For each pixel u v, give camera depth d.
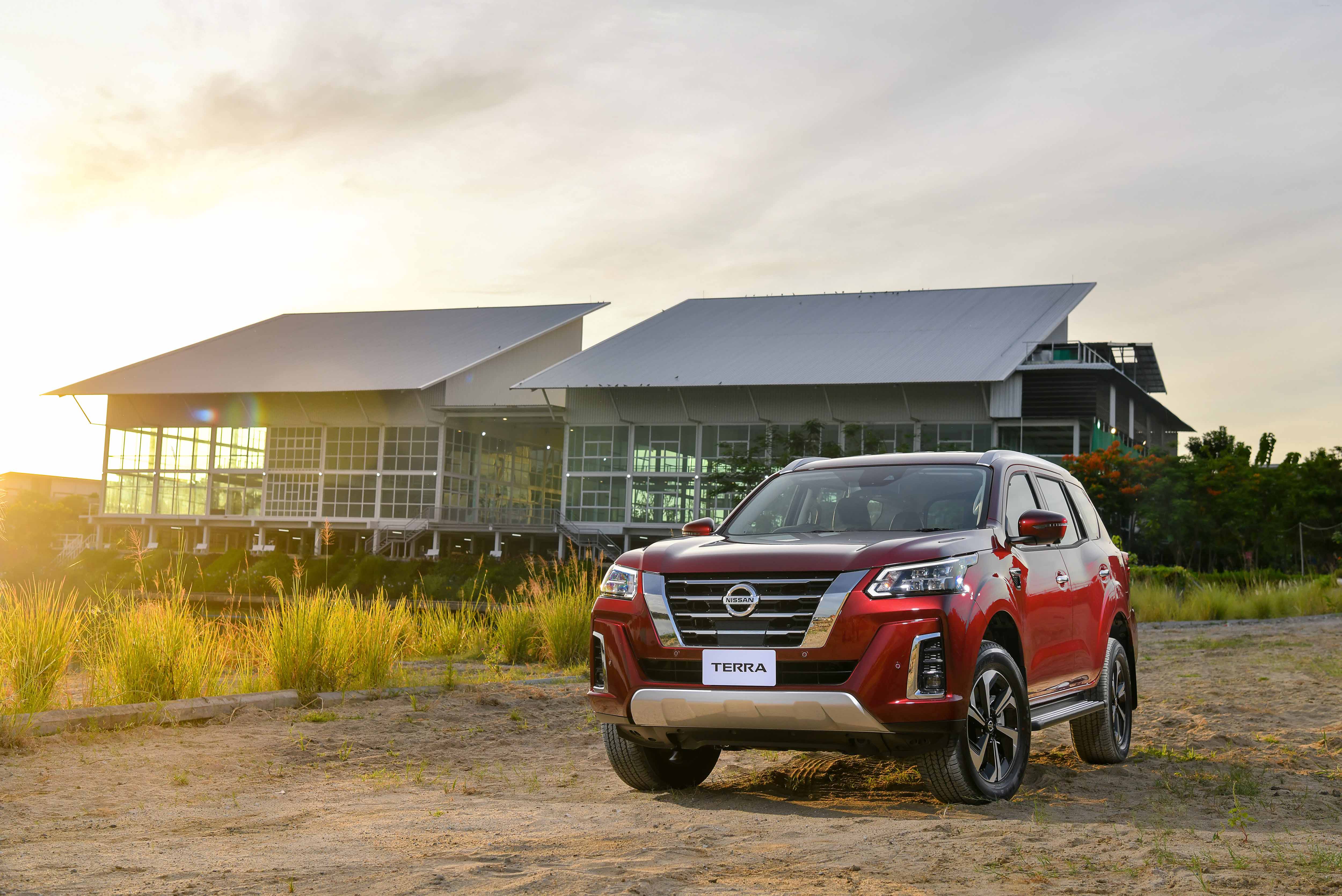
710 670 5.41
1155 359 62.69
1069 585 6.72
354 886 3.89
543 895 3.74
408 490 70.38
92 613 10.39
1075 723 7.16
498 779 6.65
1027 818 5.24
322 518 71.62
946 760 5.35
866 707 5.14
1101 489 49.56
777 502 6.73
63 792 6.09
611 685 5.73
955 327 62.22
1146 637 20.23
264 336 81.38
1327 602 29.06
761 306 72.44
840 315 67.81
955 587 5.39
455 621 16.12
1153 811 5.53
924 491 6.41
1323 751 7.57
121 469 77.88
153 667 9.46
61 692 9.45
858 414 60.72
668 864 4.22
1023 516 6.13
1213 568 53.28
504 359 72.06
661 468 64.81
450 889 3.82
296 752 7.56
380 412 71.12
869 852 4.43
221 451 75.12
